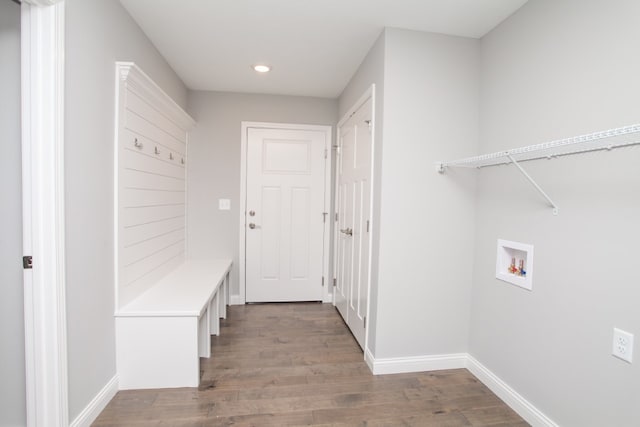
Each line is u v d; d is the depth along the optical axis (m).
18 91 1.40
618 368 1.32
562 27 1.58
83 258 1.57
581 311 1.48
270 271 3.63
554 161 1.62
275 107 3.51
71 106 1.46
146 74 2.18
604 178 1.38
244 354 2.44
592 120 1.43
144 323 1.93
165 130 2.65
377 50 2.24
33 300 1.36
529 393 1.76
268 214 3.58
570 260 1.53
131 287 2.07
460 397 1.96
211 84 3.22
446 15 1.95
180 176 3.10
